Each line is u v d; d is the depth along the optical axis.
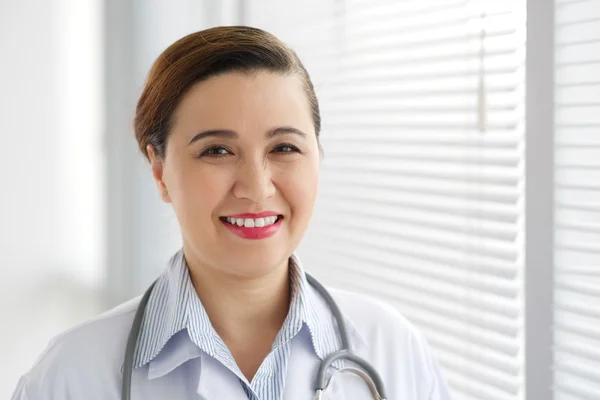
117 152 2.25
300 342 1.05
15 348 2.15
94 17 2.22
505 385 1.40
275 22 1.97
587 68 1.16
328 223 1.85
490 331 1.45
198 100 0.92
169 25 2.20
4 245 2.11
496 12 1.37
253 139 0.91
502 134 1.39
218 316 0.99
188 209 0.93
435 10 1.50
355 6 1.72
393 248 1.66
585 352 1.18
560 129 1.21
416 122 1.57
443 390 1.17
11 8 2.07
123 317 1.05
